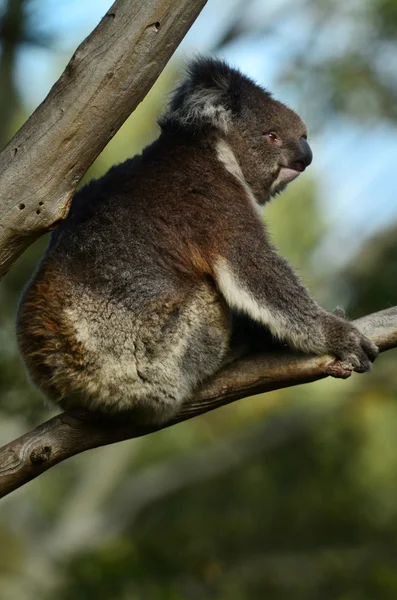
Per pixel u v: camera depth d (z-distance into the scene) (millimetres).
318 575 20297
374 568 19766
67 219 8336
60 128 6918
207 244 8375
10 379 15188
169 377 7949
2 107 16312
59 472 24469
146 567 17484
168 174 8664
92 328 7852
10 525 23375
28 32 15750
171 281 8156
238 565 20578
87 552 17797
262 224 8672
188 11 7004
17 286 16391
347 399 21484
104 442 7969
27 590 19094
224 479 22906
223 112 9406
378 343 8164
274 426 21828
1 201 6949
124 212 8289
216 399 8203
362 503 22016
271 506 22422
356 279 20359
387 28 22578
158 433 23844
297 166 9930
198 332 8195
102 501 22156
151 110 18812
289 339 8133
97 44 6945
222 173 8836
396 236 20719
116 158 18438
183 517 22656
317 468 22203
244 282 8250
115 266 8031
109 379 7809
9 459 7637
